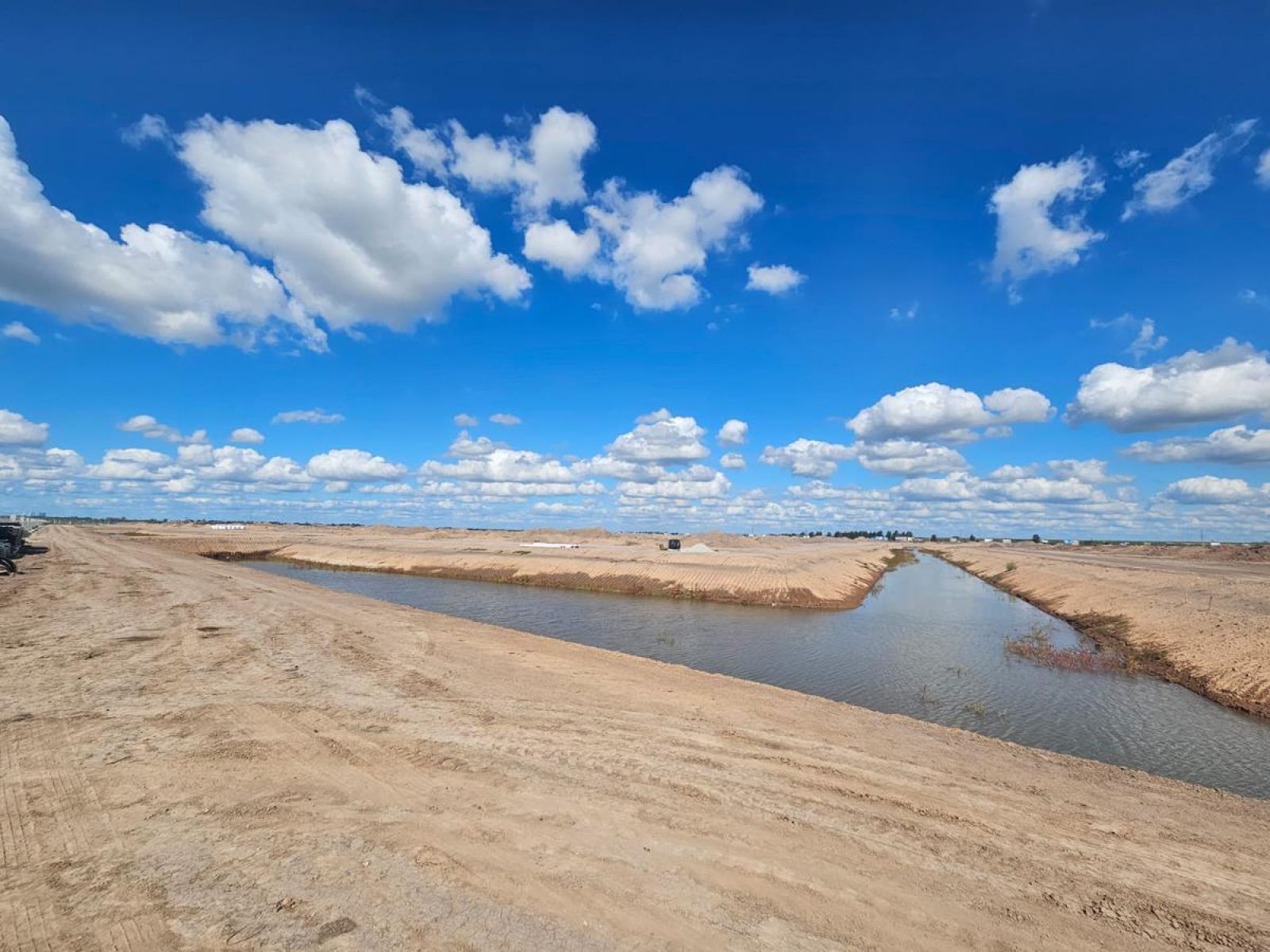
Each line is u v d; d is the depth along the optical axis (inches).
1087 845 254.5
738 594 1392.7
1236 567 1935.3
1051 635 989.8
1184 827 281.9
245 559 2463.1
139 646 542.3
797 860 228.1
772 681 657.0
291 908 182.4
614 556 2155.5
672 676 561.9
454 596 1408.7
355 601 973.8
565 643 721.6
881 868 225.8
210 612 755.4
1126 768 415.8
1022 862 236.2
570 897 195.8
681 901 197.3
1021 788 319.3
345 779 281.7
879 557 3336.6
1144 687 647.1
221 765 291.0
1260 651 660.1
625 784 292.5
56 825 229.1
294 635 626.8
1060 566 1971.0
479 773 296.2
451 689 450.9
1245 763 436.8
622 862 219.6
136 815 238.8
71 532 3255.4
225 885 193.9
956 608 1333.7
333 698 409.7
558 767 309.1
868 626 1056.8
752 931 183.5
